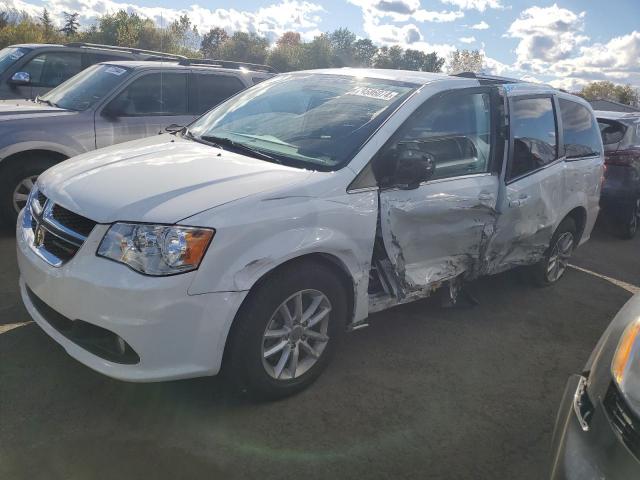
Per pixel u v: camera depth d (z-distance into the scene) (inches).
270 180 116.5
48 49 310.5
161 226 100.6
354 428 116.0
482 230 155.0
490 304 189.5
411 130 137.4
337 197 120.4
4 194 207.9
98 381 122.7
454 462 109.5
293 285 114.6
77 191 114.0
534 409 130.4
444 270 150.0
